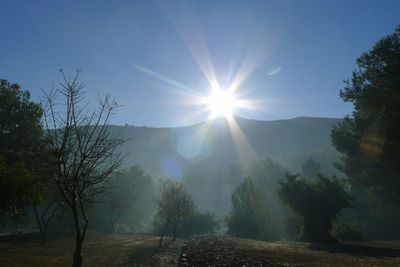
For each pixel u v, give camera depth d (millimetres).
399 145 43375
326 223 60031
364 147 50562
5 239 53938
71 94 17375
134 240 56156
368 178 58875
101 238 58875
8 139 47781
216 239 56844
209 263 28828
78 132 17297
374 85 47062
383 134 44219
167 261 31578
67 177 17203
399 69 43531
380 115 43500
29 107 50781
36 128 49469
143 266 28516
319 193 60062
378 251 40969
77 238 17344
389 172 53031
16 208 28625
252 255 34031
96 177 18266
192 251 37906
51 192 31750
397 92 42750
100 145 17875
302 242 59906
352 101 50656
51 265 27219
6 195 26719
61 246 44094
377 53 46000
